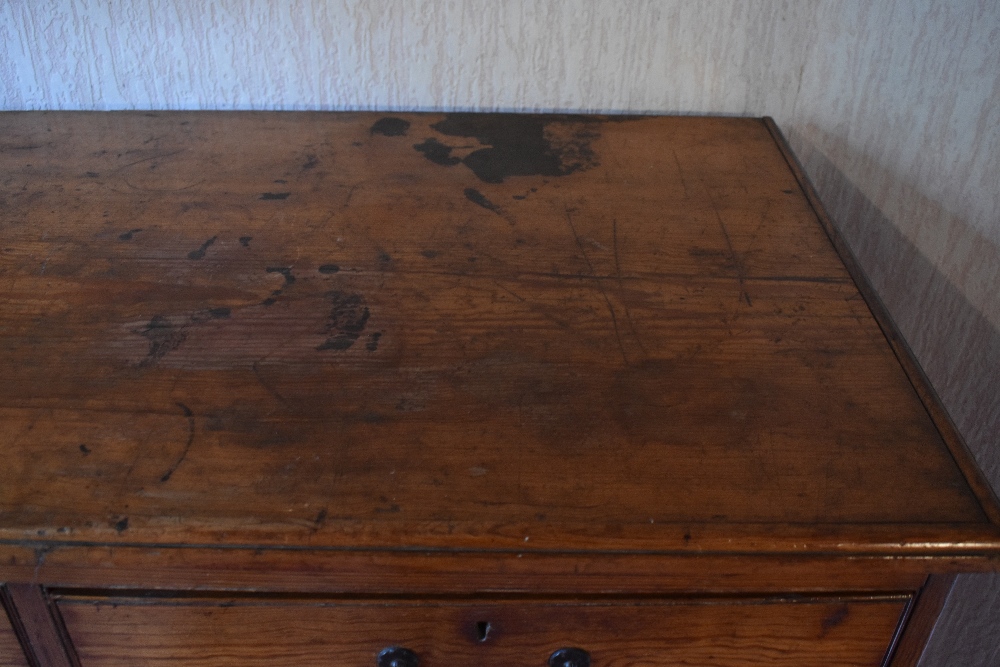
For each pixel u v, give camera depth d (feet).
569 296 2.46
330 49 3.40
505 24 3.35
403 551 1.77
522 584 1.86
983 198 3.58
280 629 1.97
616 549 1.77
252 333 2.29
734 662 2.07
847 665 2.09
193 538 1.75
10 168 2.99
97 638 1.99
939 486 1.88
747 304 2.44
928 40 3.33
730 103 3.57
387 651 2.02
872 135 3.60
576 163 3.14
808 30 3.37
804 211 2.88
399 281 2.50
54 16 3.28
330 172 3.03
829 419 2.06
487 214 2.82
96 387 2.10
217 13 3.30
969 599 4.24
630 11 3.32
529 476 1.89
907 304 3.96
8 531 1.74
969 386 4.03
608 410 2.07
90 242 2.62
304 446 1.95
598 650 2.04
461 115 3.48
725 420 2.05
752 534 1.77
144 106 3.52
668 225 2.79
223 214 2.77
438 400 2.09
